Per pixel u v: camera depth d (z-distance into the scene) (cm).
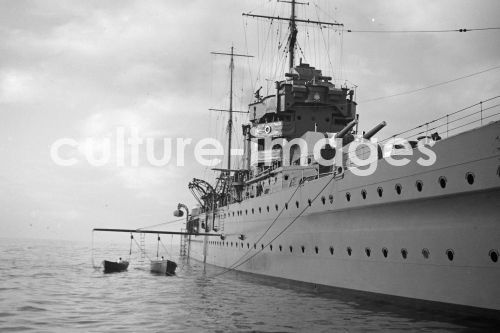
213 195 3975
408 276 1612
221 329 1395
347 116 2941
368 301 1786
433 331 1337
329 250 2028
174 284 2709
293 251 2325
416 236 1581
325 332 1351
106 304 1912
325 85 2930
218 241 3709
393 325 1425
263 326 1438
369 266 1792
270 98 2994
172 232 3244
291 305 1833
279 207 2480
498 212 1333
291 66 3409
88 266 4450
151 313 1678
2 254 6588
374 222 1772
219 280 2956
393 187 1641
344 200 1894
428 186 1503
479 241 1379
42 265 4484
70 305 1880
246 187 3278
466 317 1414
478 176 1344
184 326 1438
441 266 1495
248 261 2922
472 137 1364
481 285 1375
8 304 1891
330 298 1998
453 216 1462
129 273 3600
